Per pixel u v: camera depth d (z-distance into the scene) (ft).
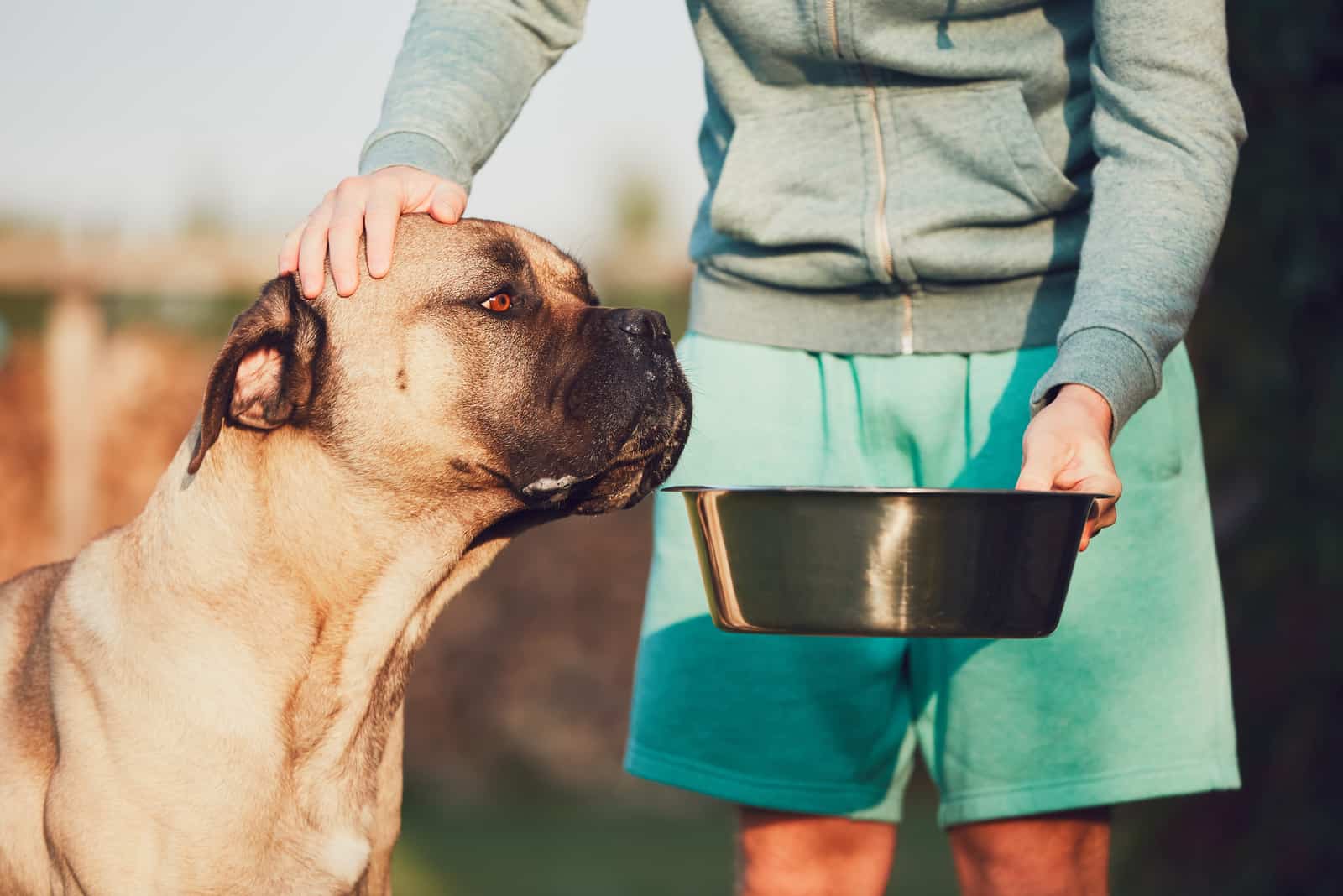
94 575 9.08
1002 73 8.98
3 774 8.75
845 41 9.04
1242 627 15.38
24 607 9.53
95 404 24.98
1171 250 7.95
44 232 25.53
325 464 8.93
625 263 33.99
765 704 9.70
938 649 9.47
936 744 9.59
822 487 7.16
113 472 25.03
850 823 9.95
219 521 8.66
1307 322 15.03
